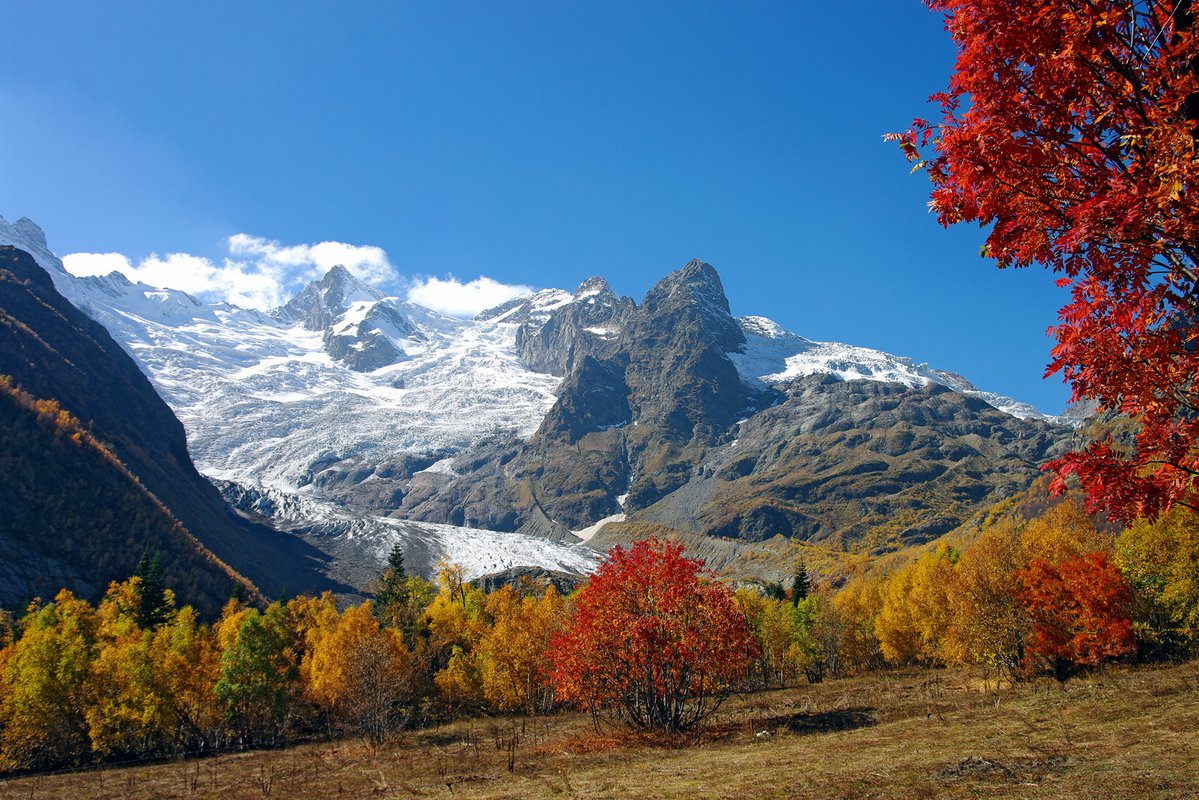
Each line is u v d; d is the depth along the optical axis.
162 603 89.25
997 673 51.97
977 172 9.14
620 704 40.25
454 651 76.06
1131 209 7.95
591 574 41.19
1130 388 8.79
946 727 28.03
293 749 58.56
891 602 82.25
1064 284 9.59
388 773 35.81
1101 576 42.12
